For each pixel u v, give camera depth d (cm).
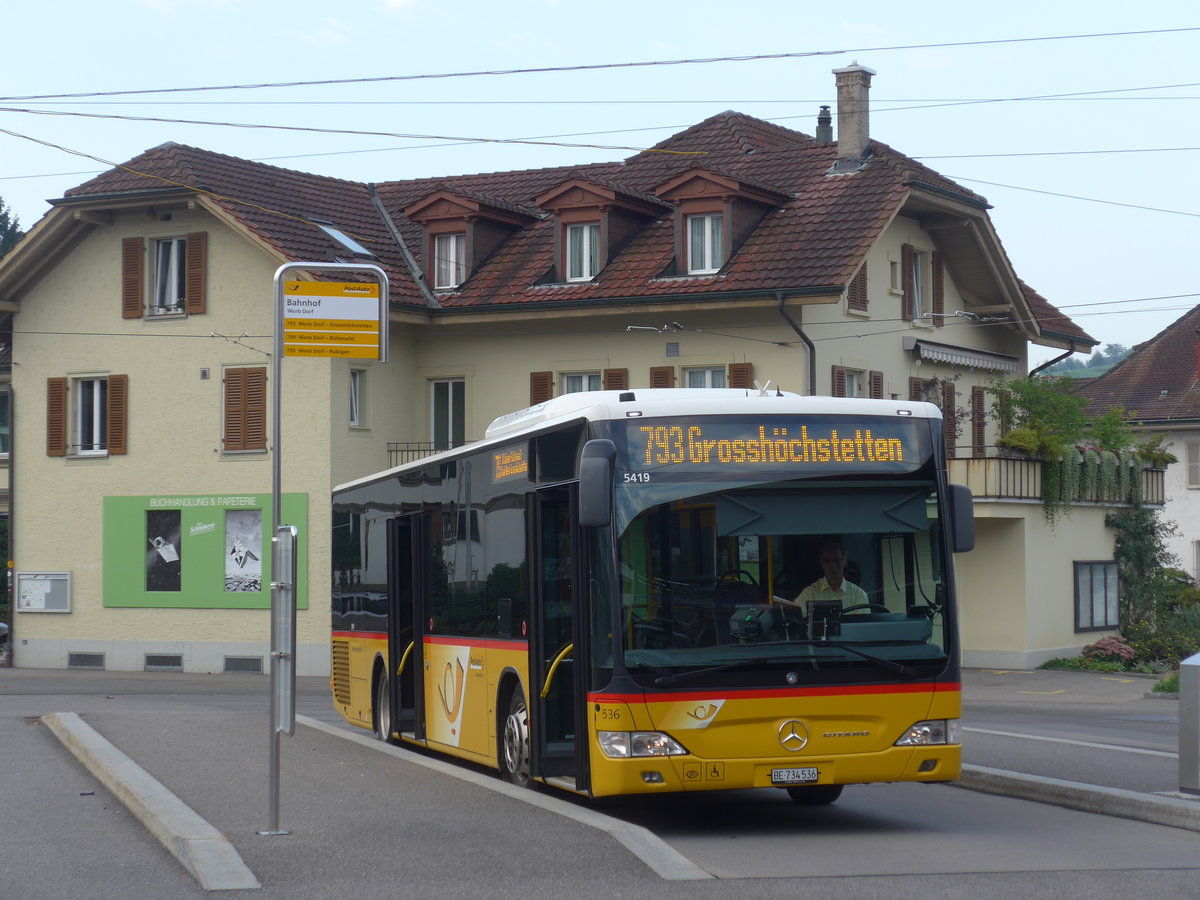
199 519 3584
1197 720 1204
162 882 894
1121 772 1506
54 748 1670
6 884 891
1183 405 5512
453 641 1506
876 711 1099
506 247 3697
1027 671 3381
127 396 3675
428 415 3644
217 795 1210
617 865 930
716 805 1322
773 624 1098
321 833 1030
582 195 3453
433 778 1314
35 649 3791
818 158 3584
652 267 3378
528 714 1278
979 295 3831
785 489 1118
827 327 3234
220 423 3556
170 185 3503
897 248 3525
